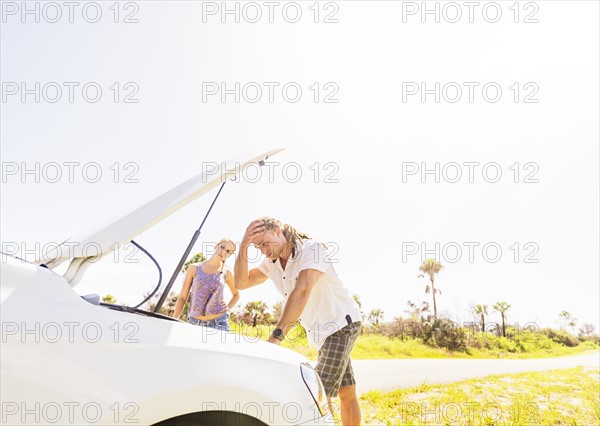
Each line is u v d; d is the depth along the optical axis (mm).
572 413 6469
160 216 1971
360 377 8586
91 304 1723
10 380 1465
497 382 8844
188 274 4766
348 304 3340
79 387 1520
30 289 1636
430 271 38531
